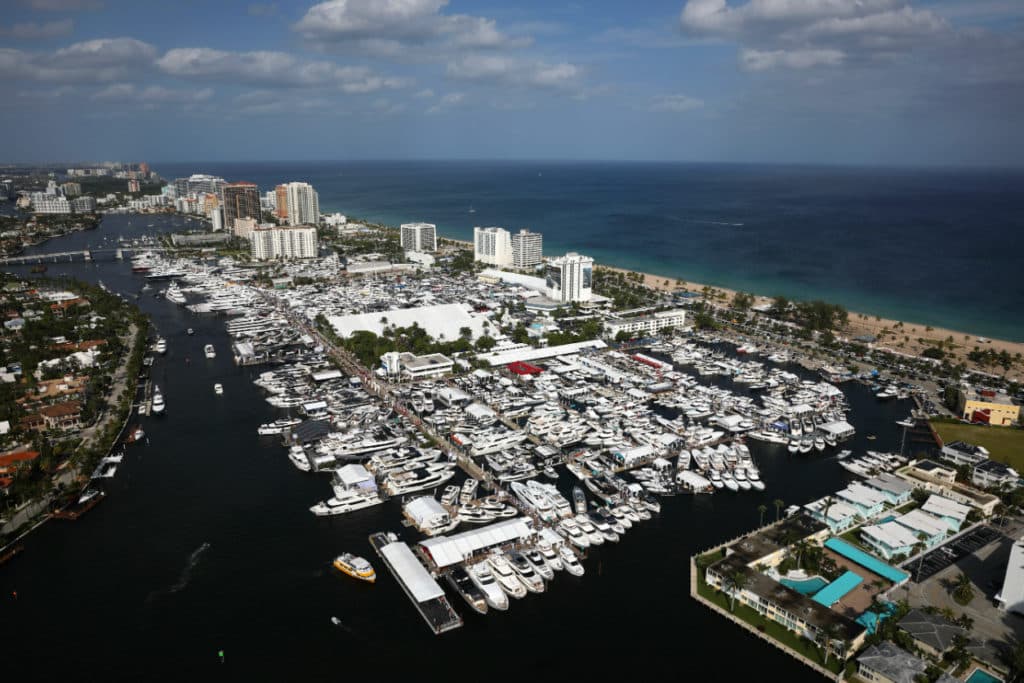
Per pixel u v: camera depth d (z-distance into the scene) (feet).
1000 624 635.25
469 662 606.55
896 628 611.47
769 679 581.53
